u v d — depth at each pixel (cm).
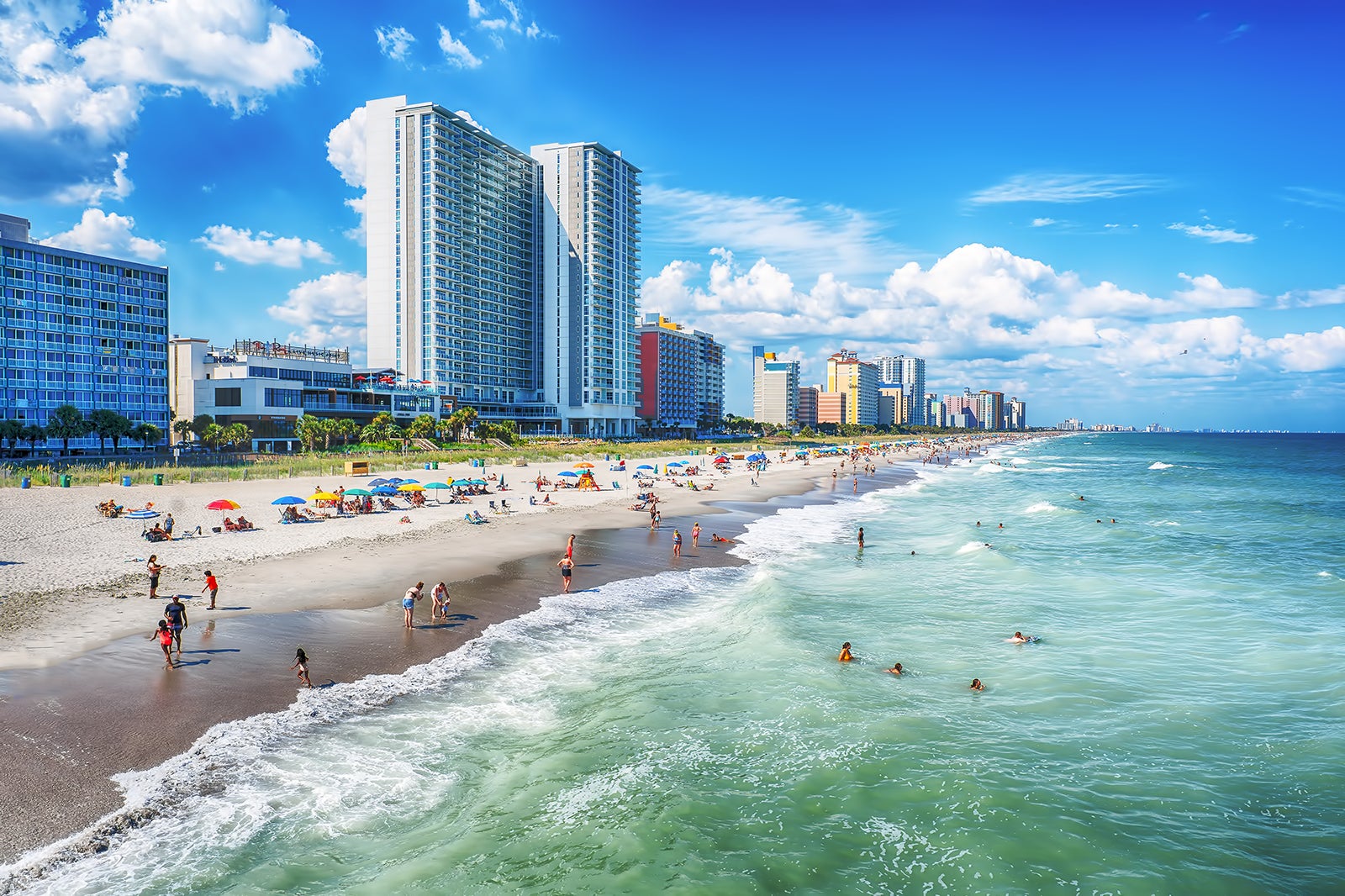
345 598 3041
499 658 2462
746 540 5075
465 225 18750
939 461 16925
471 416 14725
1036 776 1742
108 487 6488
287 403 13438
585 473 8044
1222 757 1847
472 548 4306
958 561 4384
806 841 1469
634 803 1589
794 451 18762
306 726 1892
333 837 1441
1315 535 5406
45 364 11475
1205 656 2620
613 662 2478
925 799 1631
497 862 1379
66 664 2180
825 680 2338
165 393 13112
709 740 1905
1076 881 1360
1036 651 2667
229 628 2588
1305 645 2752
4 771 1587
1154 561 4406
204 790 1574
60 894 1241
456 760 1762
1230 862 1424
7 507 5103
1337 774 1758
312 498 5091
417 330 17750
